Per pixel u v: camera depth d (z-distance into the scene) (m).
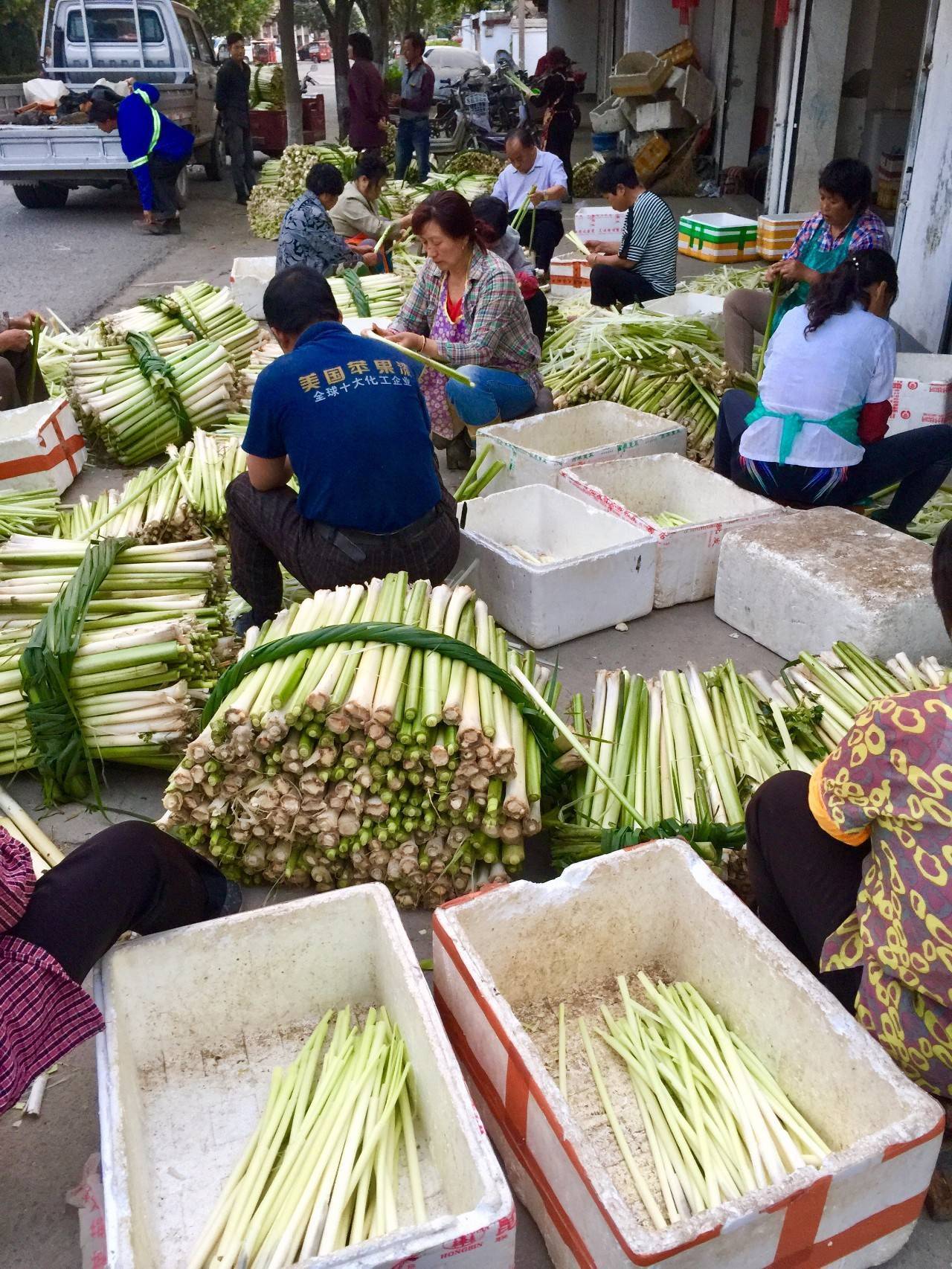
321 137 20.05
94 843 2.07
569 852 2.63
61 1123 2.14
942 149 6.12
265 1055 2.20
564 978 2.31
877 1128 1.80
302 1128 1.91
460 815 2.47
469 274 4.75
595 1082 2.08
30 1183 2.02
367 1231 1.78
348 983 2.25
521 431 4.89
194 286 6.71
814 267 5.29
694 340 5.96
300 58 59.59
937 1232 1.92
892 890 1.79
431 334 5.02
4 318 5.38
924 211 6.40
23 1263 1.87
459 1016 2.04
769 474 4.07
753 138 13.61
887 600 3.28
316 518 3.26
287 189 11.59
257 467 3.30
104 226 12.42
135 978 2.06
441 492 3.46
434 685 2.47
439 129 18.20
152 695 3.01
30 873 1.92
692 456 5.24
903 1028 1.82
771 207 10.76
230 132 13.75
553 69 14.91
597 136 14.76
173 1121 2.06
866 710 1.79
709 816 2.62
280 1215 1.76
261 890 2.75
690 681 3.12
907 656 3.39
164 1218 1.88
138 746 3.00
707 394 5.37
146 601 3.37
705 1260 1.54
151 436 5.24
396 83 20.25
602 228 8.72
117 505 4.39
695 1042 2.07
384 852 2.54
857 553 3.60
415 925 2.62
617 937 2.30
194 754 2.46
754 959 2.04
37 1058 1.81
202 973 2.12
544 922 2.20
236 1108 2.09
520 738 2.58
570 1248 1.73
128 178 12.66
